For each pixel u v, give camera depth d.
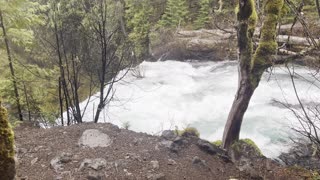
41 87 10.23
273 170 6.01
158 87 15.48
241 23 6.81
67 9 9.37
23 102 9.90
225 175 5.37
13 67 9.31
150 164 5.13
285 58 7.04
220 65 18.64
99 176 4.65
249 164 5.93
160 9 24.30
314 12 7.53
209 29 21.28
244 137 9.91
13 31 8.95
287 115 10.85
